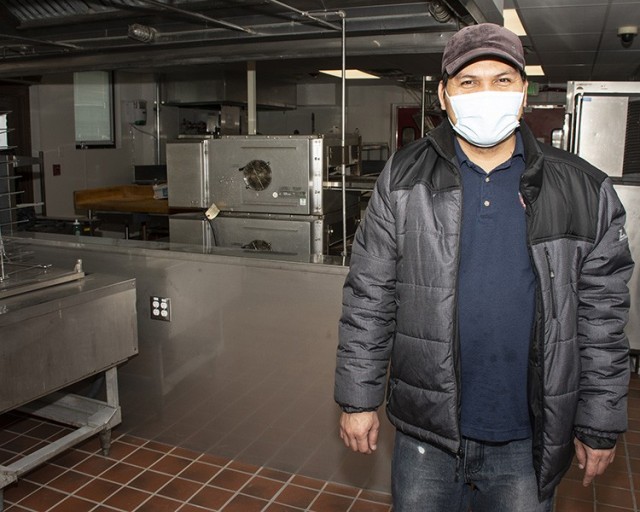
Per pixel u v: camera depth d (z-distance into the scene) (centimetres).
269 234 320
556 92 975
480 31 129
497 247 134
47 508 242
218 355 276
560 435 133
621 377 136
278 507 244
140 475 266
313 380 257
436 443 139
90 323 249
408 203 138
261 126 1012
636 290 370
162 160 799
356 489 256
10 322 218
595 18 469
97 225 495
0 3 323
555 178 133
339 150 333
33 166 639
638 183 365
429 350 136
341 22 298
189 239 337
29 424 311
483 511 147
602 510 240
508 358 135
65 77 667
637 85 363
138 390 296
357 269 148
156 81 773
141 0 256
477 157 137
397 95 955
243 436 275
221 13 302
